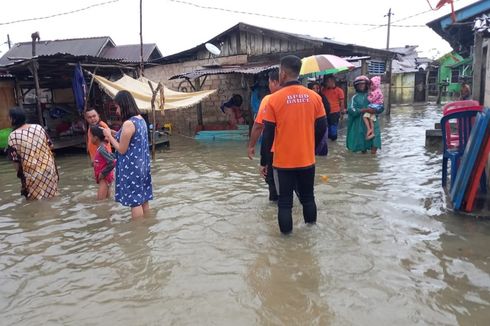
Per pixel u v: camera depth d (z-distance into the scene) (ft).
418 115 66.18
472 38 31.68
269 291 10.75
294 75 13.92
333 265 12.08
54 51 76.13
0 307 10.58
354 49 51.42
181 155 34.37
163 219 16.75
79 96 37.52
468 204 15.69
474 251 12.63
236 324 9.38
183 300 10.49
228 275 11.71
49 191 20.52
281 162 13.94
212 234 14.89
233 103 48.83
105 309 10.23
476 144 15.10
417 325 9.12
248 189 21.29
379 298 10.22
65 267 12.76
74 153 38.86
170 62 56.29
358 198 18.67
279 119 13.74
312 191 14.89
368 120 29.27
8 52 77.71
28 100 50.88
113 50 80.07
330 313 9.67
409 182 21.35
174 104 39.06
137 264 12.72
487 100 19.44
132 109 16.07
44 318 9.96
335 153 30.86
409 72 103.35
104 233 15.47
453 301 9.99
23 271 12.62
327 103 35.73
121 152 15.97
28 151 19.67
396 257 12.46
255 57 50.03
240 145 39.27
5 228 16.53
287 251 13.16
